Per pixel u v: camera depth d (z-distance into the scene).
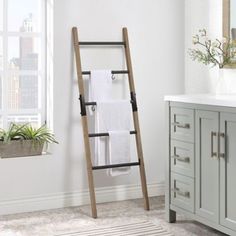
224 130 4.91
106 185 6.14
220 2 5.89
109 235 5.21
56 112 5.93
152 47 6.27
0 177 5.73
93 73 5.89
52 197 5.93
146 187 5.93
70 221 5.56
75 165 6.01
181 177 5.39
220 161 4.97
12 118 6.00
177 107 5.40
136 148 6.23
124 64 6.17
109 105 5.85
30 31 6.05
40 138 5.87
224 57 5.65
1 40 5.93
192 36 6.28
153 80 6.30
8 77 5.97
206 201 5.12
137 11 6.20
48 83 6.03
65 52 5.93
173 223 5.52
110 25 6.09
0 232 5.28
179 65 6.40
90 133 6.03
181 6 6.36
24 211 5.82
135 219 5.61
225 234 5.24
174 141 5.46
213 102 4.99
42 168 5.88
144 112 6.28
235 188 4.85
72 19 5.94
